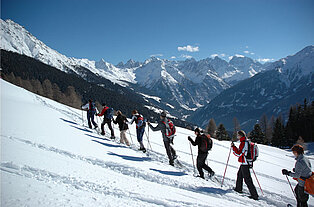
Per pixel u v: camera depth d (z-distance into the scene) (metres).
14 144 5.53
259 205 6.34
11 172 3.79
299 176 5.91
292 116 82.50
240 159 7.14
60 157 5.59
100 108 68.19
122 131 11.29
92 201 3.45
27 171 4.09
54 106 21.16
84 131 11.73
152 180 6.11
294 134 74.44
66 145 7.18
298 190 5.98
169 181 6.36
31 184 3.47
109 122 12.17
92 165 5.81
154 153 11.05
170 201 4.43
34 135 7.25
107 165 6.38
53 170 4.48
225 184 8.29
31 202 2.86
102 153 7.57
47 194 3.26
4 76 87.88
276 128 75.75
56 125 10.66
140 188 4.81
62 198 3.26
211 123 76.25
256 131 69.75
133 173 6.21
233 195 6.70
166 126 9.03
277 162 20.16
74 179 4.34
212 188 6.86
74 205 3.12
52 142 7.01
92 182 4.45
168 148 9.10
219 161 13.27
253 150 7.06
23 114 11.02
